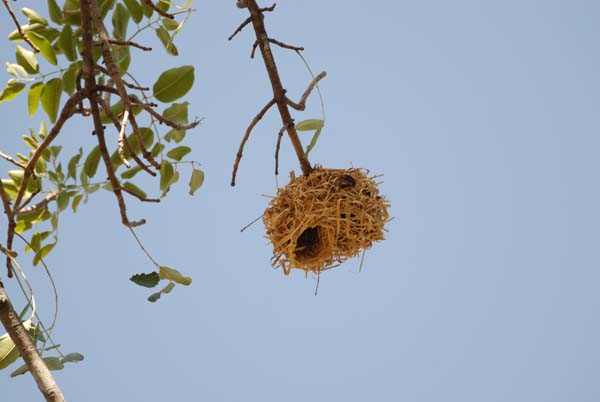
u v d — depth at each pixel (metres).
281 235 4.16
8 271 4.07
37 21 4.12
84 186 4.16
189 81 4.09
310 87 4.12
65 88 4.12
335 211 4.15
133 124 3.93
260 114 4.11
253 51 4.14
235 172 4.12
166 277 4.12
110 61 3.96
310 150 4.16
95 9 3.98
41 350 4.07
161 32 4.16
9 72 4.10
